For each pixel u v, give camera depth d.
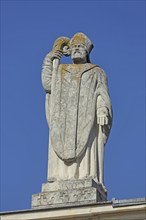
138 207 19.56
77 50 23.38
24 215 20.31
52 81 23.19
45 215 20.20
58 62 23.47
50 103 23.09
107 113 22.50
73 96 22.77
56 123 22.56
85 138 22.17
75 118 22.48
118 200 19.80
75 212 20.02
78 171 22.03
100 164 22.27
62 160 22.16
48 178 21.92
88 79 22.92
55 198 21.19
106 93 22.78
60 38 23.73
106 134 22.58
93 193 21.00
